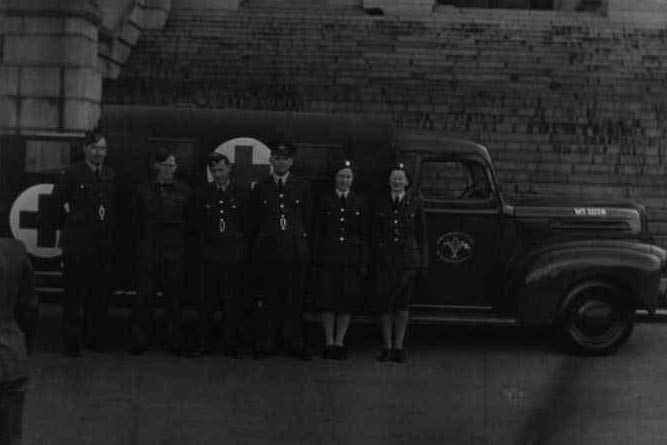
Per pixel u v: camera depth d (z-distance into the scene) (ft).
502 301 27.66
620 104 49.42
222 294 25.67
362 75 52.65
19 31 42.63
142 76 51.98
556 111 48.67
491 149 45.65
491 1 76.59
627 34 59.57
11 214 28.58
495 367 25.50
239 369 24.59
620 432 19.53
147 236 25.39
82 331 27.73
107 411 20.24
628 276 26.84
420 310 27.61
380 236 25.73
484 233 27.50
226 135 27.22
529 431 19.39
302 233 25.43
